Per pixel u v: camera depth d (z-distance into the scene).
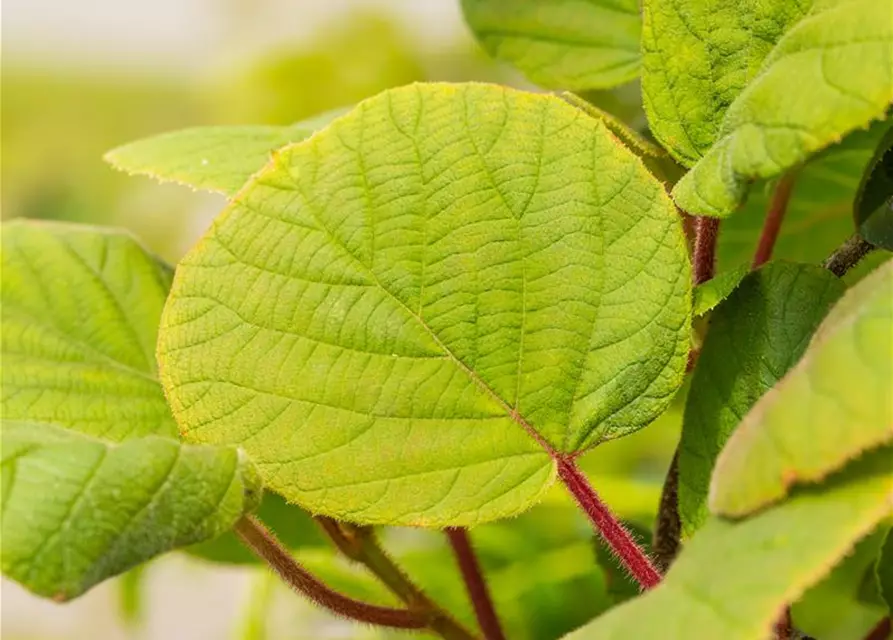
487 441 0.77
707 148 0.78
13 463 0.72
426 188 0.76
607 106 0.95
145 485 0.72
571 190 0.76
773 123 0.73
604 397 0.77
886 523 0.83
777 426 0.70
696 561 0.71
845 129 0.71
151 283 0.89
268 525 0.91
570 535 1.04
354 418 0.76
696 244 0.80
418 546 1.06
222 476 0.73
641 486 1.01
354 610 0.82
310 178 0.76
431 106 0.75
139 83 1.74
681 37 0.78
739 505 0.70
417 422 0.77
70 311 0.87
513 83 1.24
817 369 0.70
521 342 0.77
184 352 0.76
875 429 0.69
